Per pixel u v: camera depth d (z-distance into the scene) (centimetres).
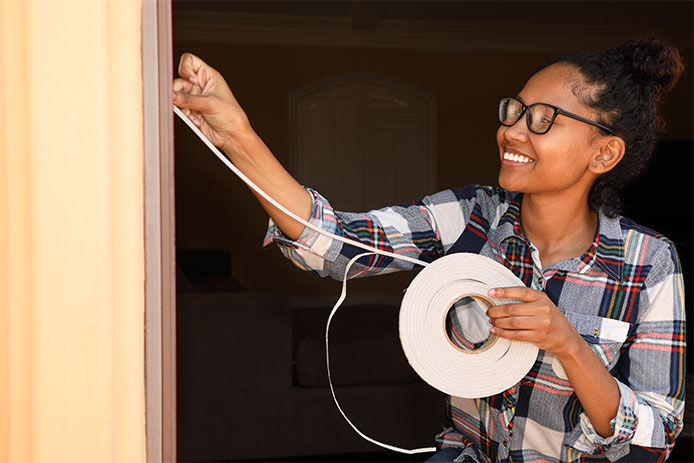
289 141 762
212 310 274
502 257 111
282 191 99
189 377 274
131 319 58
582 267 105
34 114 54
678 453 305
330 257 106
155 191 59
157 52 58
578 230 109
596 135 98
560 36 782
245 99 750
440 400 289
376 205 790
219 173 738
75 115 54
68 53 54
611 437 97
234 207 743
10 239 56
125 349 58
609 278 104
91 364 56
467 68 793
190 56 87
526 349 94
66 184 55
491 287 93
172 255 61
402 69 781
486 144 805
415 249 114
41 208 55
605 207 107
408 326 92
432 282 92
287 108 758
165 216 60
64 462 56
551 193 105
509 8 693
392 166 791
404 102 788
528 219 111
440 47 784
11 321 56
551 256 110
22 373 57
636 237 106
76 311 55
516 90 802
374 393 286
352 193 784
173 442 62
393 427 288
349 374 283
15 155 55
